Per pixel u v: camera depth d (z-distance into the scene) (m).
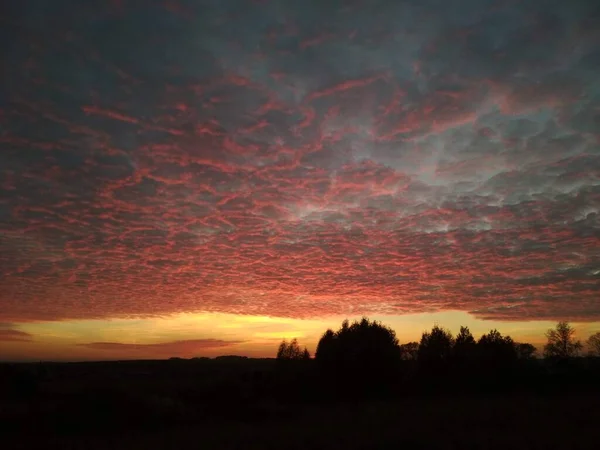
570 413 22.09
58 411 25.58
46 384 46.66
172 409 27.84
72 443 19.23
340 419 23.92
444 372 46.25
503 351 45.47
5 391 37.78
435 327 48.34
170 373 78.88
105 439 20.20
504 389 43.50
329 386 41.72
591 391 38.62
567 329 61.72
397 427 19.30
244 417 28.78
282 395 41.34
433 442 15.49
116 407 26.36
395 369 42.47
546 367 49.81
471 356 45.56
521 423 19.19
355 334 42.94
